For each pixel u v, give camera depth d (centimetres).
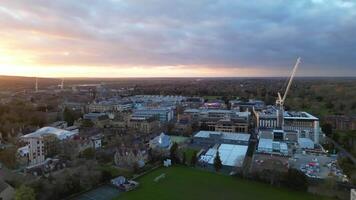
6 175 17500
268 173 17775
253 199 15438
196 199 15388
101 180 17338
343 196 15700
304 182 16512
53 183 15300
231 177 18812
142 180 18225
